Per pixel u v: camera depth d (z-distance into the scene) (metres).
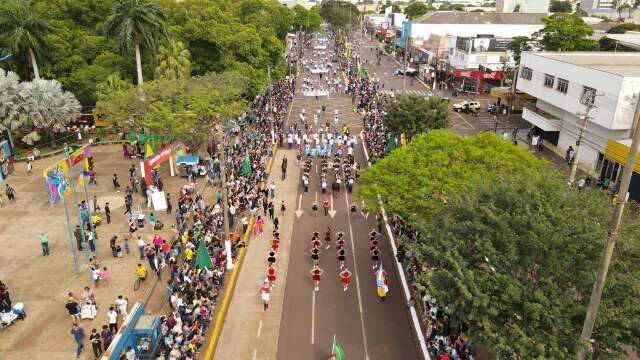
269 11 86.56
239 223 38.09
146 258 32.16
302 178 48.28
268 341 25.92
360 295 30.12
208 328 26.08
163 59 54.16
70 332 25.28
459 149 31.30
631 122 42.56
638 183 41.28
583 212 20.05
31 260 32.19
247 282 31.20
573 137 51.38
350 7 181.12
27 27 53.09
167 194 41.66
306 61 122.19
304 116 70.69
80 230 33.19
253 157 48.88
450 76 92.19
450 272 19.92
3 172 46.28
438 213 25.89
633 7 151.38
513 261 19.58
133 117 46.19
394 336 26.48
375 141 54.72
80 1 60.78
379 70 107.69
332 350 24.31
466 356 22.73
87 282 29.70
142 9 51.44
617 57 55.66
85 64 58.59
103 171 48.41
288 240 36.56
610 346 18.00
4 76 50.59
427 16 118.25
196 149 47.81
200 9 63.03
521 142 58.81
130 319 23.48
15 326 25.70
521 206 20.88
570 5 199.88
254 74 61.34
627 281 18.16
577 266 19.22
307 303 29.25
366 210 31.86
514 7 171.62
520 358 17.92
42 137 56.53
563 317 18.06
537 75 55.62
